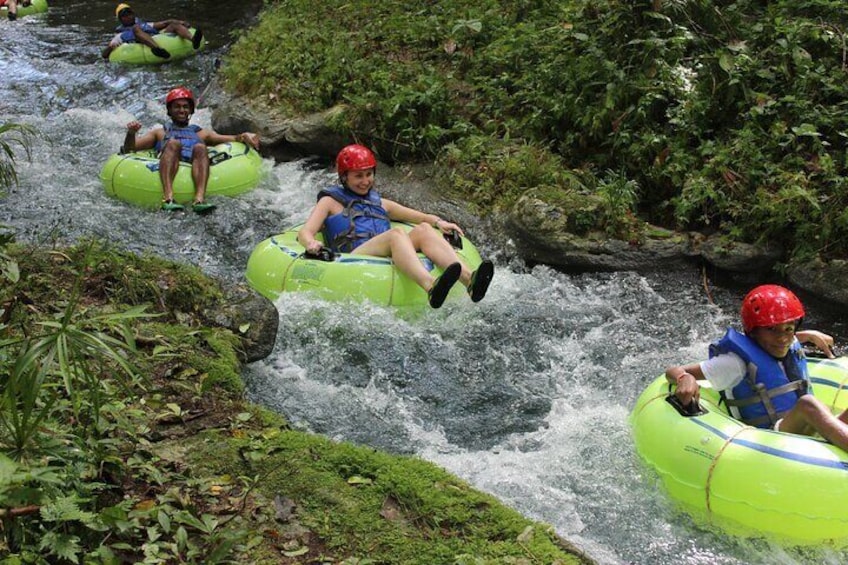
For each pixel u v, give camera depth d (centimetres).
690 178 644
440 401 472
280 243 597
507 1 921
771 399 397
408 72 833
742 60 695
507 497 388
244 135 812
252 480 354
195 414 398
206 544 312
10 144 847
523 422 453
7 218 686
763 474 359
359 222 602
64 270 504
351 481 359
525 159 692
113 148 862
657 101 698
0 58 1135
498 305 572
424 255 572
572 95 716
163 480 343
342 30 962
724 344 403
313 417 447
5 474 272
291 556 314
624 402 469
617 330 548
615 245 624
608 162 695
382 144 784
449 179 713
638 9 730
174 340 451
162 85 1053
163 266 521
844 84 680
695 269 622
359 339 523
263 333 492
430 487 356
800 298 593
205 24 1298
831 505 352
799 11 762
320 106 846
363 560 313
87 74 1082
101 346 298
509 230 652
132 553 300
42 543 281
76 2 1441
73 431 339
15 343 320
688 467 377
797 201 599
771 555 358
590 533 368
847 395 417
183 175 737
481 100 787
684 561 354
